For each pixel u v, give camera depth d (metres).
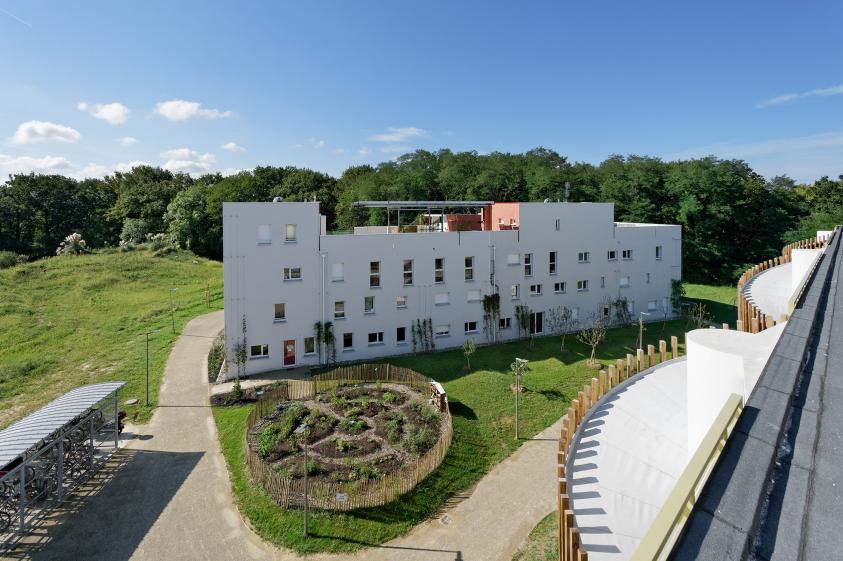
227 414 24.27
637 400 11.16
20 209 79.88
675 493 3.34
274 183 97.19
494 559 14.61
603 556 6.76
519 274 37.38
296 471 18.27
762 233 68.94
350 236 32.03
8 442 15.68
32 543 15.27
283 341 30.83
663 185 72.12
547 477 18.89
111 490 18.06
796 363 5.10
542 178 74.31
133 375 29.67
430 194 78.12
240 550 15.05
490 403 25.14
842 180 83.12
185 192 89.88
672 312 43.94
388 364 29.84
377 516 16.44
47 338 36.88
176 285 57.16
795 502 3.12
